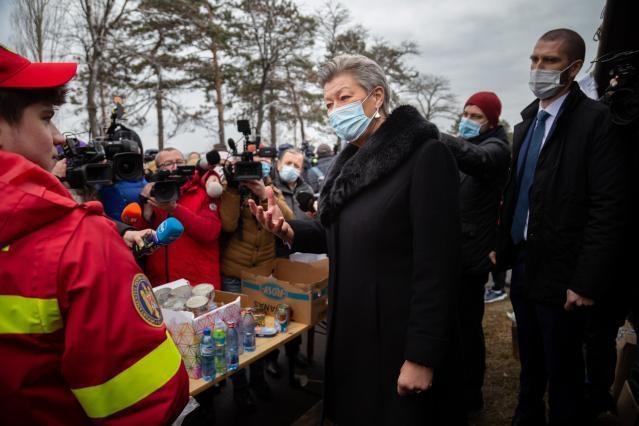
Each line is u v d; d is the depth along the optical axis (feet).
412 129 4.27
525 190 6.50
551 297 5.84
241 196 7.95
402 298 4.30
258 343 6.28
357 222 4.44
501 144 7.48
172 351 2.66
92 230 2.46
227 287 8.27
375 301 4.38
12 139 2.50
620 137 5.25
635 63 5.35
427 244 4.01
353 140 4.84
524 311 6.66
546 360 6.19
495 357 10.10
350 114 4.61
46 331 2.31
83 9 33.30
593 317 6.59
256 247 8.26
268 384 9.47
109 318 2.34
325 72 4.79
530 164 6.43
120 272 2.47
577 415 6.06
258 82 60.49
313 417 8.12
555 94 6.04
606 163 5.29
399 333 4.32
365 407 4.56
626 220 5.26
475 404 7.90
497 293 14.64
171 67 48.42
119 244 2.61
